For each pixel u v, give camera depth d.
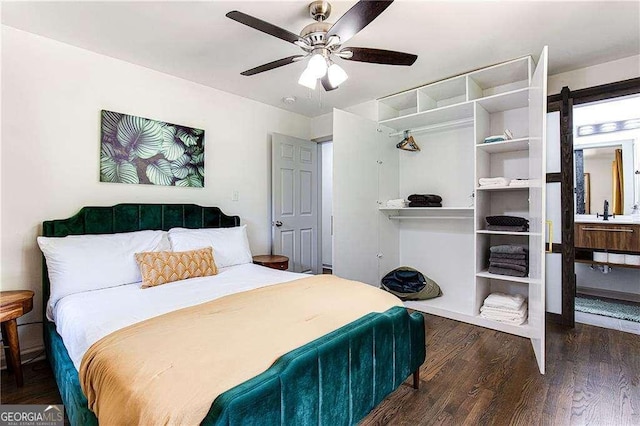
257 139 3.77
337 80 2.08
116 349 1.20
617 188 3.67
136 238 2.48
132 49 2.50
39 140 2.29
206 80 3.13
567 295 2.85
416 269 3.90
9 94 2.17
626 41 2.38
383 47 2.47
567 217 2.84
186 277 2.41
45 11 1.99
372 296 1.92
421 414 1.68
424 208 3.47
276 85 3.28
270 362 1.13
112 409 1.00
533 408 1.72
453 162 3.61
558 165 2.89
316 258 4.39
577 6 1.96
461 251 3.56
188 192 3.14
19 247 2.22
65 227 2.35
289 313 1.58
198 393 0.95
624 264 3.46
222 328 1.37
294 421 1.10
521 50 2.53
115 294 2.00
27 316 2.25
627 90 2.60
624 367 2.13
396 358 1.68
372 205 3.58
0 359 2.12
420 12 2.02
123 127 2.69
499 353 2.38
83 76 2.49
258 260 3.26
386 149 3.80
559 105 2.87
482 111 3.09
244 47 2.47
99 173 2.57
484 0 1.91
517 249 2.85
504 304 2.85
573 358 2.26
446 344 2.54
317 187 4.45
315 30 1.84
